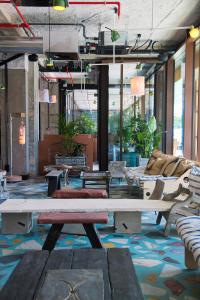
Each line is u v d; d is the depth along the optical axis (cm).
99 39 651
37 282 166
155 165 619
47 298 147
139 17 624
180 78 812
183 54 786
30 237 375
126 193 639
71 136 915
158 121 960
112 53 693
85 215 319
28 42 645
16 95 843
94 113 1997
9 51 656
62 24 664
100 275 168
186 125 656
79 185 745
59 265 185
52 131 1195
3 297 152
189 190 373
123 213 391
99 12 603
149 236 380
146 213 488
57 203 388
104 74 947
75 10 592
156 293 246
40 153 928
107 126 957
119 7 543
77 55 646
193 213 360
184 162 530
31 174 884
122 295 153
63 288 155
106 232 396
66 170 745
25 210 362
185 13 600
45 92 977
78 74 1109
